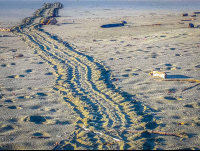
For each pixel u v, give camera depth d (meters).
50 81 8.96
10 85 8.59
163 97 7.16
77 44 15.86
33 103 7.04
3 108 6.73
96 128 5.44
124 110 6.39
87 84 8.48
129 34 18.86
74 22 28.30
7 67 10.95
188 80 8.38
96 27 23.56
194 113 6.15
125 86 8.19
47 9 49.31
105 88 8.02
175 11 39.97
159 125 5.59
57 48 14.87
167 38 15.90
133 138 4.98
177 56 11.52
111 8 50.75
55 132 5.38
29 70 10.44
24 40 17.92
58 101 7.17
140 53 12.57
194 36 15.62
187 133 5.25
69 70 10.23
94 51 13.62
